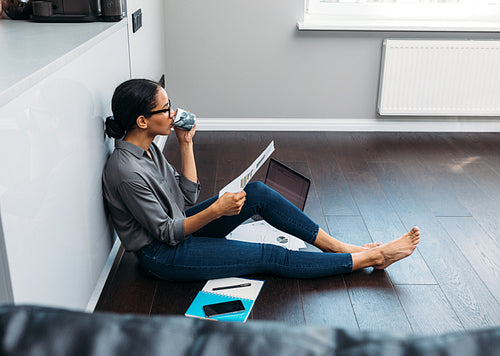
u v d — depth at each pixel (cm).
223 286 202
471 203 283
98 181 189
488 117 401
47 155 140
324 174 322
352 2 383
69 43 168
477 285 211
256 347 39
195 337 41
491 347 38
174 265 198
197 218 190
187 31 379
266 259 205
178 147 368
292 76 390
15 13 216
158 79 347
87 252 179
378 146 372
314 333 41
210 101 397
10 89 118
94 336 40
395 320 189
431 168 332
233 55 386
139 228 196
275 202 209
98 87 187
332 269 210
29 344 39
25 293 128
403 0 383
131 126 189
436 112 390
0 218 115
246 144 373
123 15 226
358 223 261
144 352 39
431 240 245
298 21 377
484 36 380
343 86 393
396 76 381
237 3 373
